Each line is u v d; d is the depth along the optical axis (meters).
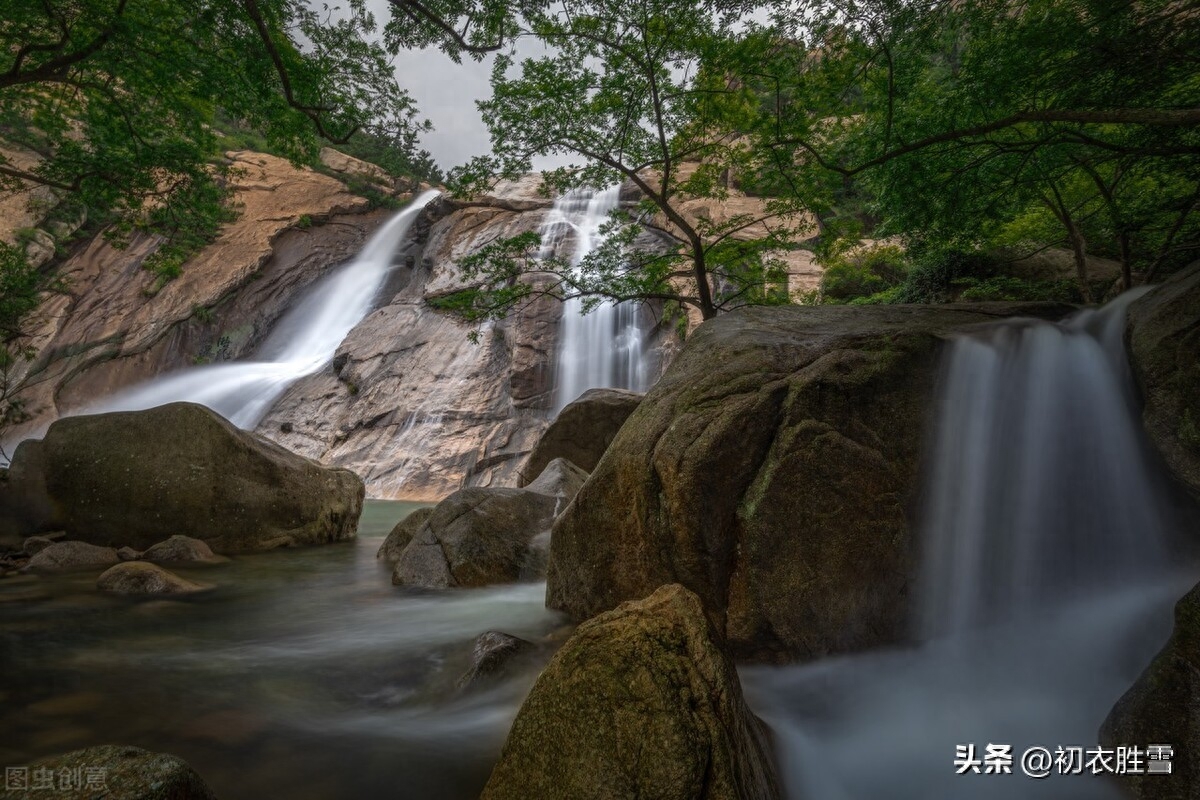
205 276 34.03
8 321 15.49
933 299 18.17
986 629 4.89
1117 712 3.21
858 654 4.45
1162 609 4.24
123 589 6.78
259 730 3.68
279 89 9.88
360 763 3.33
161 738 3.52
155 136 12.99
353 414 25.66
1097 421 5.03
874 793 3.20
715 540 4.43
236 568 8.42
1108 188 11.99
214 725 3.72
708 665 2.53
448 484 21.80
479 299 11.84
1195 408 3.78
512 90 9.48
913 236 10.77
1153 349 4.08
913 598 4.71
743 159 10.35
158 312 32.44
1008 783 3.25
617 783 2.23
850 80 8.19
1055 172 11.12
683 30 8.41
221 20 8.70
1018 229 15.55
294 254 37.03
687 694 2.40
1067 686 4.15
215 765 3.26
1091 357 5.19
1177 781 2.77
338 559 9.27
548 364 24.55
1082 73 7.37
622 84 9.48
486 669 4.36
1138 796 2.88
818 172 10.16
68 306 32.56
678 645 2.59
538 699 2.55
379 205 41.69
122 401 29.69
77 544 8.26
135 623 5.73
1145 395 4.10
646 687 2.39
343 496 11.40
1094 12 6.85
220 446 9.66
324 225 39.09
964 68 7.96
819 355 5.07
